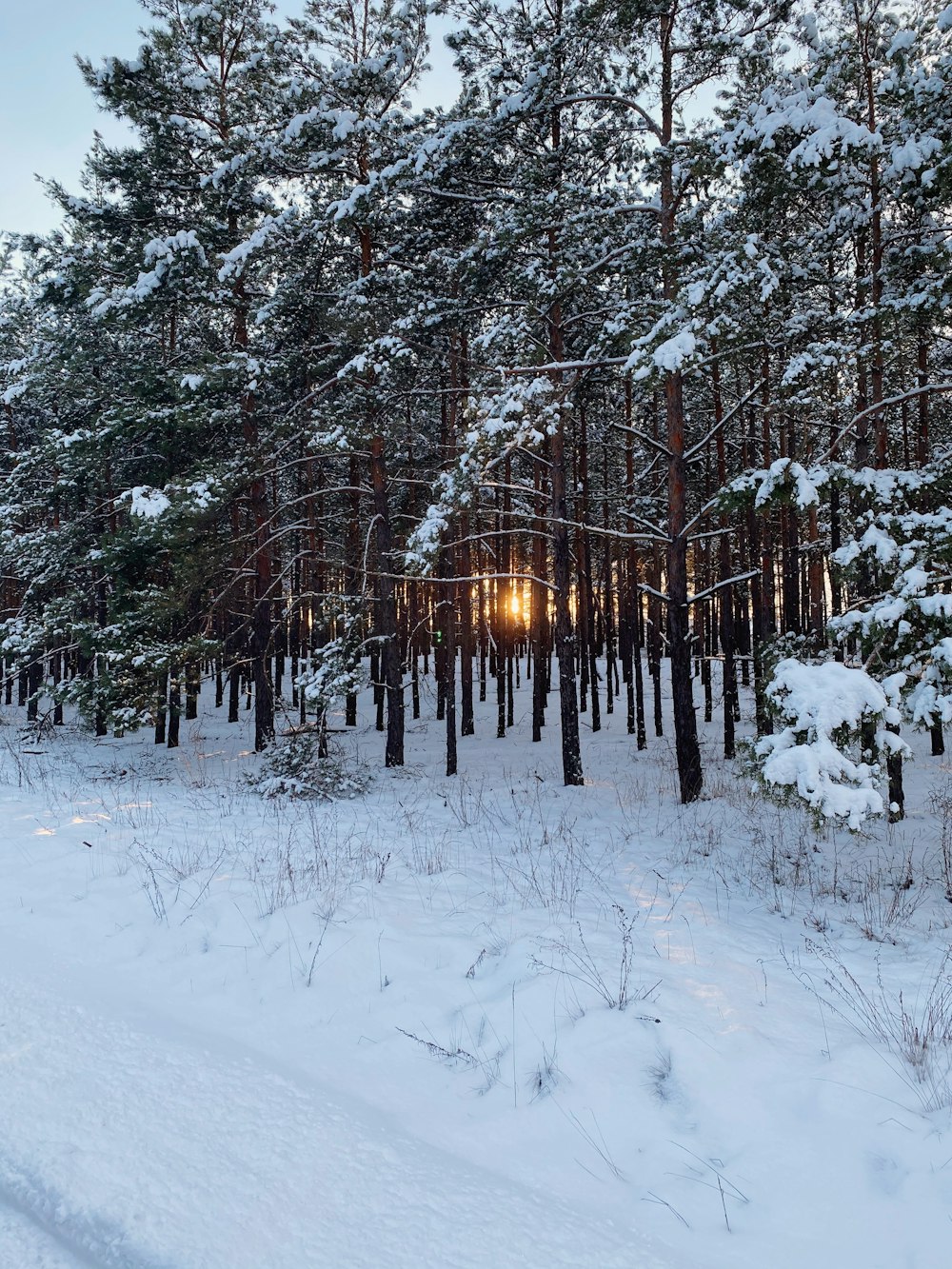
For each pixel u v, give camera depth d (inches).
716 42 441.1
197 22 615.2
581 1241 98.7
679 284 442.9
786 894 286.5
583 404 668.1
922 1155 116.3
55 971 177.9
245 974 184.4
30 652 797.9
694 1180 115.0
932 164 362.9
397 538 829.8
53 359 768.3
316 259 627.2
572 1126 128.1
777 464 350.9
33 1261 90.3
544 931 215.0
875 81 459.2
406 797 502.3
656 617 890.7
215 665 765.3
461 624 869.8
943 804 424.2
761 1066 143.1
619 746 764.6
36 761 607.8
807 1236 102.7
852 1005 173.6
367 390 611.8
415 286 607.2
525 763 695.7
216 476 617.9
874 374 439.8
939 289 379.6
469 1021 164.1
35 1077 130.5
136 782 510.9
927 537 290.7
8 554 809.5
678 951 207.0
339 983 179.5
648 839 382.3
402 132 573.0
